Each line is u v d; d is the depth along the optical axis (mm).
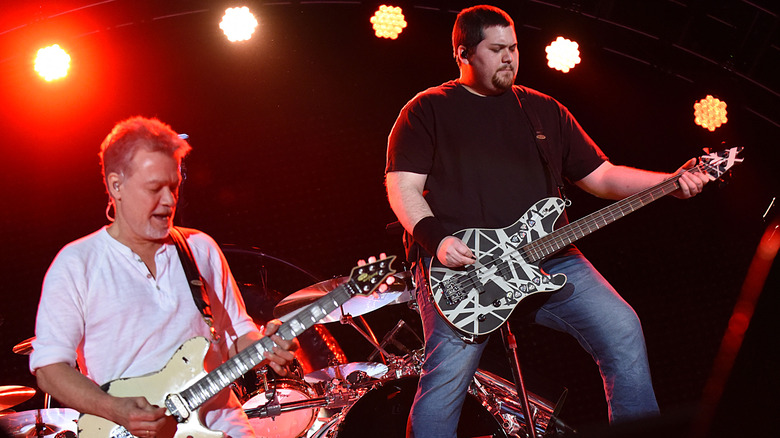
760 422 1659
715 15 5434
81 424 2324
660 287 6043
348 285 2502
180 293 2467
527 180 3023
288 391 4637
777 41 5324
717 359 1338
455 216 2998
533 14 5781
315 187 6348
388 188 3043
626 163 6148
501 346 5844
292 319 2479
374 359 4859
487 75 3008
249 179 6305
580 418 5711
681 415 1264
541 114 3129
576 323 2953
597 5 5652
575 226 2922
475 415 3875
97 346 2369
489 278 2885
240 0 5762
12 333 5887
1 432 4348
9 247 5969
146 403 2248
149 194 2379
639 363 2838
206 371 2398
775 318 4031
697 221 6043
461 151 3014
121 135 2420
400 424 3893
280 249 6266
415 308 4523
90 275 2373
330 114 6391
